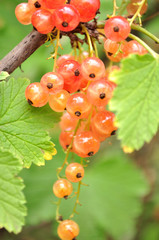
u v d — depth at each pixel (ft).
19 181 0.80
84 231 1.70
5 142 0.86
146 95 0.78
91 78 0.83
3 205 0.80
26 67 1.58
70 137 0.94
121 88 0.78
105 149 1.98
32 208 1.71
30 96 0.85
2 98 0.87
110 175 1.77
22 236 1.82
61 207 1.72
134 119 0.77
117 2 1.37
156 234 1.88
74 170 0.89
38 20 0.85
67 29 0.84
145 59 0.79
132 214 1.72
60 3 0.83
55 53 0.87
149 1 1.49
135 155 1.94
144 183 1.76
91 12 0.85
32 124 0.87
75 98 0.85
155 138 1.85
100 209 1.73
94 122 0.89
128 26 0.83
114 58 0.91
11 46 1.65
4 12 1.68
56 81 0.83
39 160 0.86
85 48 1.30
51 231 1.87
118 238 1.69
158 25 1.50
